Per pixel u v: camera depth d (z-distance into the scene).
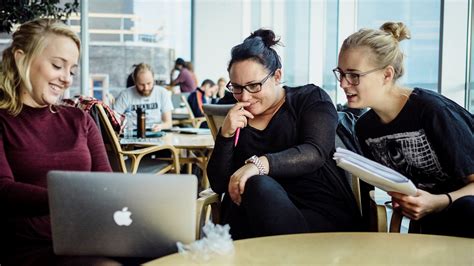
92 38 8.82
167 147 3.70
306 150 1.93
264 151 2.07
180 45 9.45
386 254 1.38
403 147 1.94
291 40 7.42
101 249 1.41
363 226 2.04
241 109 2.03
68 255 1.45
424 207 1.66
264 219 1.70
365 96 1.89
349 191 2.07
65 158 1.79
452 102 1.92
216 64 9.57
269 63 2.02
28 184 1.67
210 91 8.02
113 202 1.38
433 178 1.94
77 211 1.40
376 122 2.01
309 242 1.48
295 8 7.18
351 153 1.64
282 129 2.06
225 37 9.53
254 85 2.00
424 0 3.78
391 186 1.56
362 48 1.87
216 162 2.04
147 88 4.94
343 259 1.34
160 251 1.40
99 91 8.87
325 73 6.38
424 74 3.78
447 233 1.73
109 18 8.84
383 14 4.53
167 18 9.20
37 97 1.78
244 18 9.38
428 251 1.41
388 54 1.87
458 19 3.52
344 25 5.60
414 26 3.91
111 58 8.92
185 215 1.37
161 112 5.07
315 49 6.41
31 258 1.60
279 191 1.75
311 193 2.00
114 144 3.63
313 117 2.03
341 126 2.21
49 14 6.31
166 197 1.36
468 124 1.87
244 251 1.40
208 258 1.33
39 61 1.76
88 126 1.93
